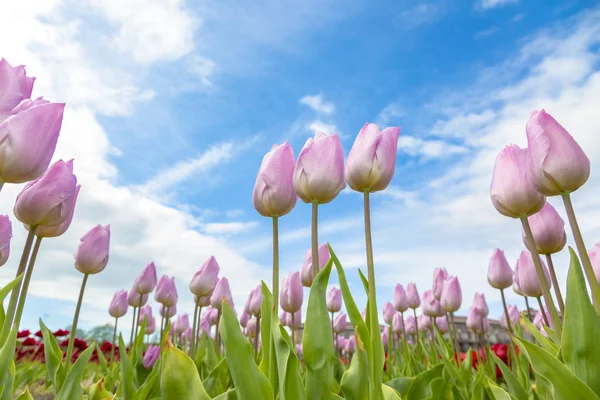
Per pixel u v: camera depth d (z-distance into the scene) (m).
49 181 0.28
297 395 0.22
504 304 0.53
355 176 0.28
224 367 0.45
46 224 0.29
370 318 0.26
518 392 0.37
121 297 0.70
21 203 0.28
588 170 0.27
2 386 0.23
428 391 0.39
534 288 0.43
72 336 0.42
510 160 0.31
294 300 0.47
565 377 0.22
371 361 0.24
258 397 0.22
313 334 0.23
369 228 0.27
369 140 0.28
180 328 0.91
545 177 0.27
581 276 0.24
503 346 0.74
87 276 0.43
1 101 0.26
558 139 0.27
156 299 0.66
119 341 0.39
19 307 0.30
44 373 0.86
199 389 0.22
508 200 0.30
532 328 0.31
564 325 0.24
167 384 0.22
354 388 0.24
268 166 0.30
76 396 0.31
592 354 0.23
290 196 0.30
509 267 0.53
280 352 0.23
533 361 0.24
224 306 0.23
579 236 0.26
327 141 0.29
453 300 0.67
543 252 0.35
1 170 0.24
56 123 0.25
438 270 0.77
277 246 0.29
